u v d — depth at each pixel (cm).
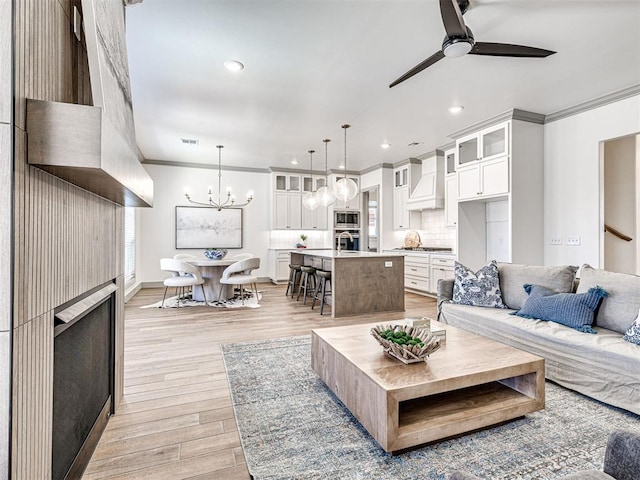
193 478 151
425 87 361
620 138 380
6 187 84
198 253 748
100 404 180
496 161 449
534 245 442
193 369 274
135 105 410
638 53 292
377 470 154
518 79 342
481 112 435
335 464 158
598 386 210
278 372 267
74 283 130
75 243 131
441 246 668
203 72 327
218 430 189
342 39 273
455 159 527
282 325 410
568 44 279
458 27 214
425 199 640
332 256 460
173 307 512
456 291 341
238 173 783
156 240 716
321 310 468
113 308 204
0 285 84
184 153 657
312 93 376
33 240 97
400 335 203
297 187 808
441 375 172
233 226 777
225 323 418
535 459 161
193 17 244
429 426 166
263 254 805
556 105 411
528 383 198
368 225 847
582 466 156
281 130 509
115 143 114
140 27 256
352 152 646
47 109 93
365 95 382
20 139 89
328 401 220
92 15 118
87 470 155
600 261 392
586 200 405
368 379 172
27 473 94
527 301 285
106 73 134
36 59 99
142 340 349
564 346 231
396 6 233
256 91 371
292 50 289
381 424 160
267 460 162
